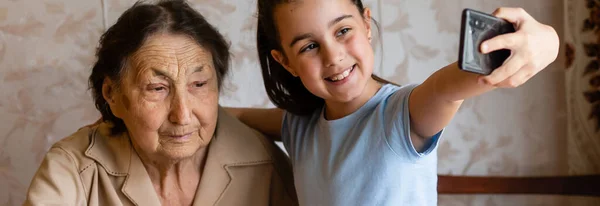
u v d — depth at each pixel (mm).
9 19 1314
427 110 741
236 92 1391
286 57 893
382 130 840
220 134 1068
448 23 1409
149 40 910
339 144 902
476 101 1442
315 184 930
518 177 1415
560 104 1445
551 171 1457
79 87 1351
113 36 939
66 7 1327
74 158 988
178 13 938
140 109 919
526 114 1448
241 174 1057
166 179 1021
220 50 987
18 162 1349
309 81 841
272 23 877
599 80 1370
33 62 1330
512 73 552
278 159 1101
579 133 1421
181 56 917
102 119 1069
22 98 1336
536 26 564
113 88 958
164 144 943
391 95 865
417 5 1399
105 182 988
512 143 1452
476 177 1416
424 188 847
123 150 1006
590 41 1370
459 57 544
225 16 1371
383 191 845
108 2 1337
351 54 813
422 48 1407
